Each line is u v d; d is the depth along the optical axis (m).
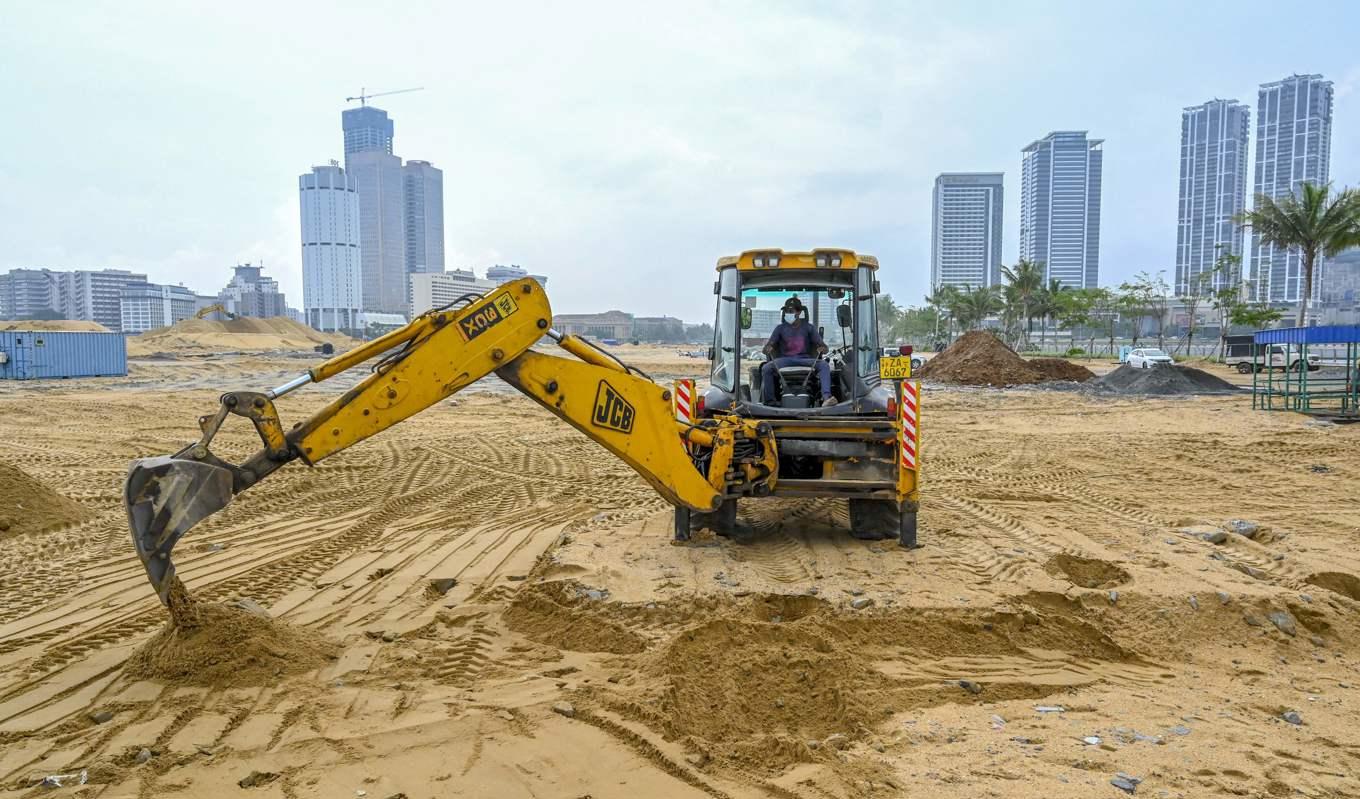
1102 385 28.41
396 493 10.50
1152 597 5.98
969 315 85.12
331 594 6.40
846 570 6.70
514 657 5.13
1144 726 4.28
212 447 14.69
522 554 7.56
